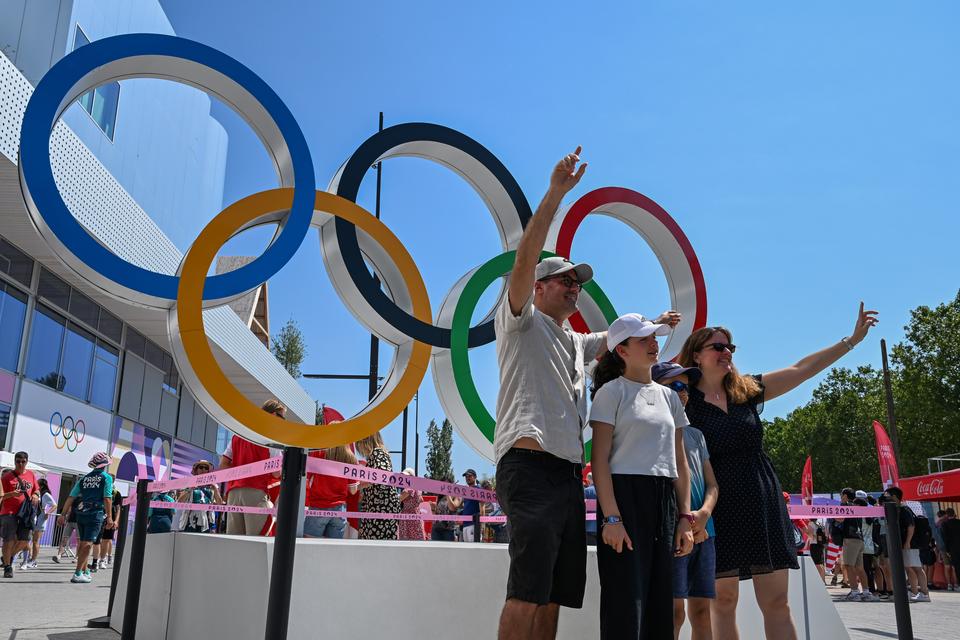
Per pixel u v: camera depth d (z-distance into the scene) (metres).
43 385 16.86
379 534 5.93
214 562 3.92
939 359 28.64
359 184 5.52
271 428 4.64
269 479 6.16
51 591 8.04
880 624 7.71
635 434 3.17
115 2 18.20
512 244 6.20
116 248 13.09
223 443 30.95
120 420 21.00
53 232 4.38
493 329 5.87
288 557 3.18
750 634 4.39
